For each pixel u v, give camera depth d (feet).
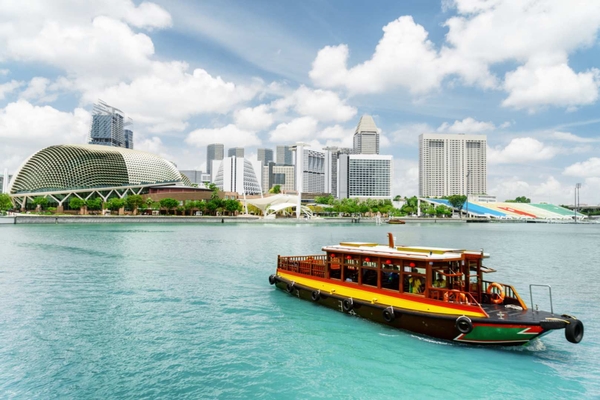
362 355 62.75
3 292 104.58
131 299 97.66
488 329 61.62
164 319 81.20
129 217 495.00
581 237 333.42
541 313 64.03
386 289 75.15
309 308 88.38
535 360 61.52
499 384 54.13
